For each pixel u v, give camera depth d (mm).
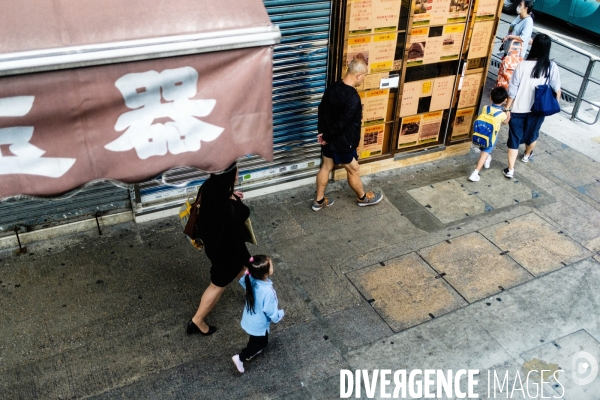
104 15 2727
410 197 6820
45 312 4941
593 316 5188
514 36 8242
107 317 4926
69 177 2732
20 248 5602
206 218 4168
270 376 4461
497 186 7113
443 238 6133
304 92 6168
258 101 2971
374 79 6531
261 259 4055
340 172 7000
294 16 5617
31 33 2578
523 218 6512
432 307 5211
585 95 9641
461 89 7219
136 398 4230
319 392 4352
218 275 4387
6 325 4789
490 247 6016
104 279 5336
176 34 2758
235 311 5070
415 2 6207
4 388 4250
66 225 5801
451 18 6570
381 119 6918
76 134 2688
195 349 4672
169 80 2762
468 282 5527
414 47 6562
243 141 2996
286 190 6836
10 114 2527
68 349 4602
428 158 7582
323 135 5891
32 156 2643
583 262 5848
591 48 11828
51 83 2547
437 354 4734
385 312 5129
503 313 5180
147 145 2814
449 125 7453
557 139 8281
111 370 4445
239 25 2869
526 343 4875
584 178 7363
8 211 5395
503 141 8203
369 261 5742
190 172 6020
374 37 6215
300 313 5070
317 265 5660
